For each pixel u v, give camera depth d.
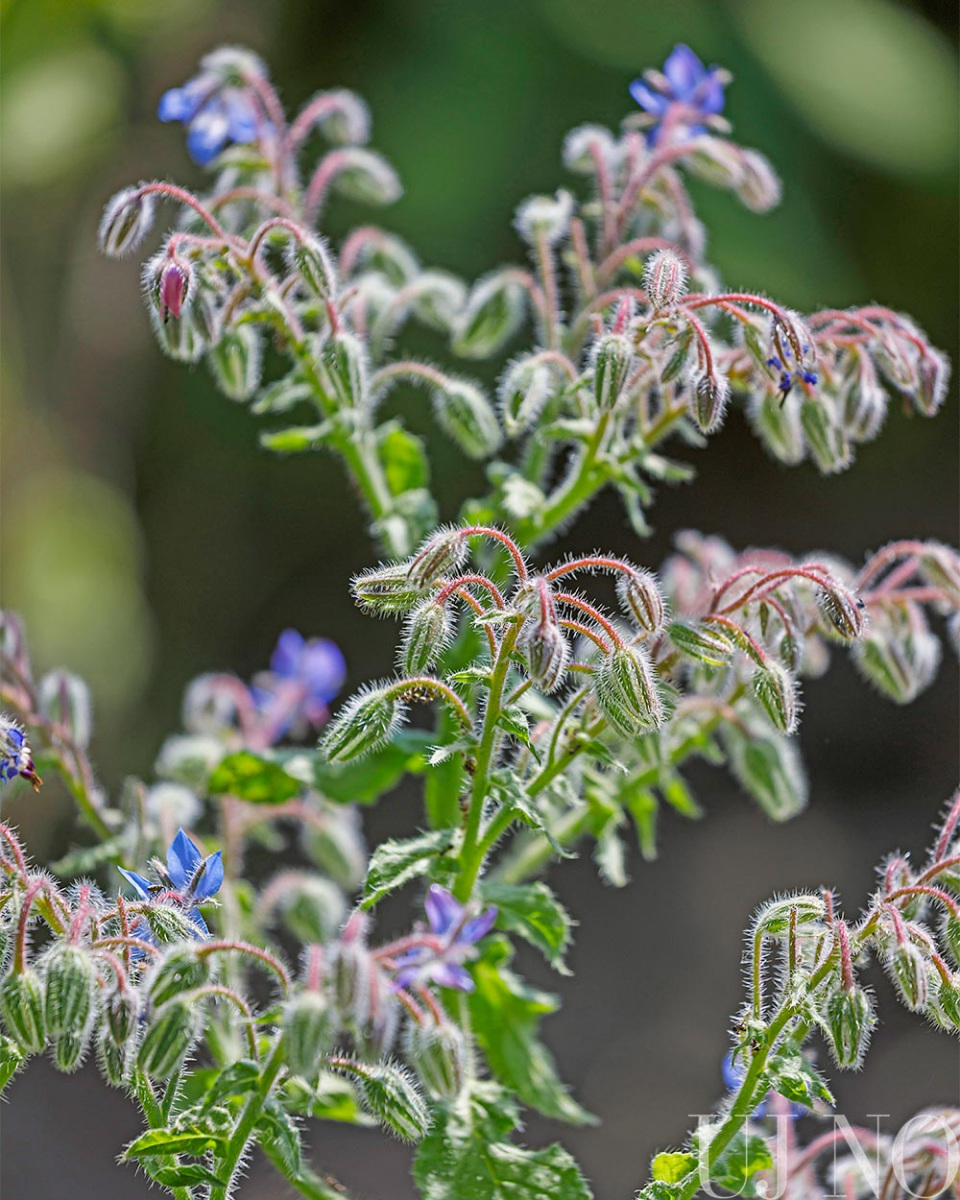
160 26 2.55
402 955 1.05
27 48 2.47
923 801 2.55
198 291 1.10
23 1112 1.97
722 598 1.10
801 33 2.58
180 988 1.01
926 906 1.06
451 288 1.17
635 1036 2.02
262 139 1.16
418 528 1.14
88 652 2.43
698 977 2.13
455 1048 1.03
